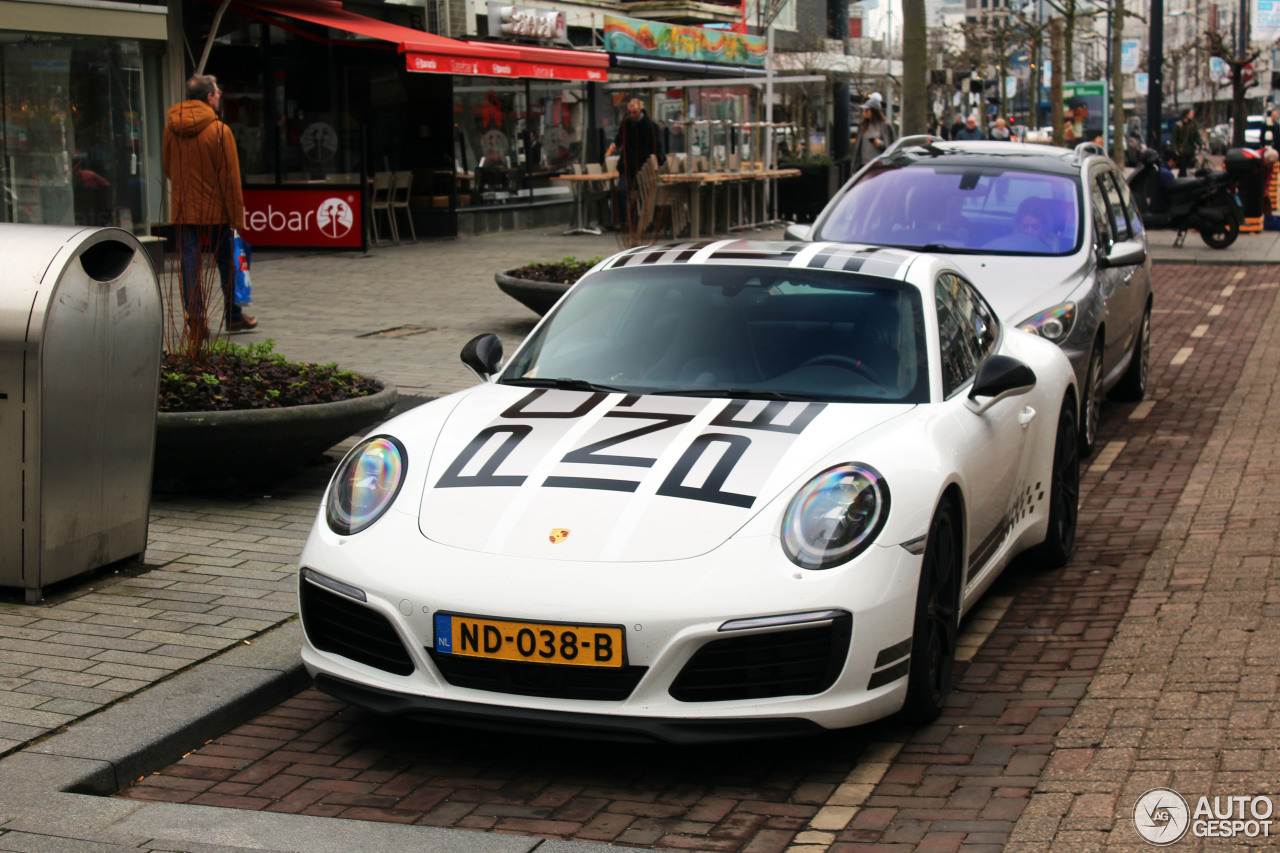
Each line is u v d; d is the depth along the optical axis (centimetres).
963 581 456
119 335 538
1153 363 1164
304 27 1867
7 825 344
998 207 888
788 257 539
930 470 423
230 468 678
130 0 1641
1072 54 4228
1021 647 504
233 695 435
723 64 2930
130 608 516
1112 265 844
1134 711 426
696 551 385
